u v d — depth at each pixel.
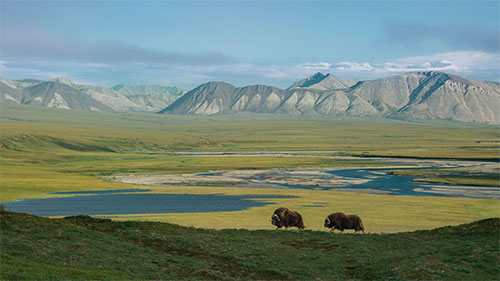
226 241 36.97
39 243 29.56
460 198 98.25
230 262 31.33
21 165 190.25
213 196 101.88
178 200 95.06
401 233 42.06
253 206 85.25
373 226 56.09
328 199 95.62
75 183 126.19
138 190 113.62
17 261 24.48
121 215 72.12
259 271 29.59
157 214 72.56
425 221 62.19
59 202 91.12
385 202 89.62
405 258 31.61
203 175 160.12
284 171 174.88
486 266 28.72
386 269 29.38
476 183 136.75
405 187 127.94
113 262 28.16
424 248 34.41
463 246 33.50
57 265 25.62
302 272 29.61
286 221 46.44
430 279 26.38
